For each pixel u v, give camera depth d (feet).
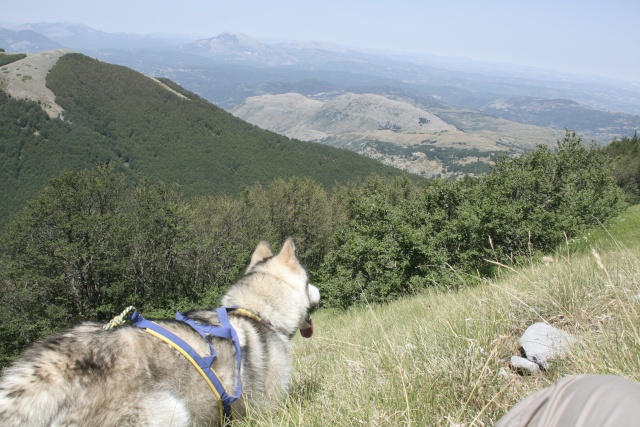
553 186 73.26
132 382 7.04
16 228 103.19
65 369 6.61
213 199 169.27
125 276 112.37
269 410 9.14
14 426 6.12
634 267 15.14
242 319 9.66
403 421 7.59
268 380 9.53
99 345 7.13
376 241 74.79
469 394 8.43
